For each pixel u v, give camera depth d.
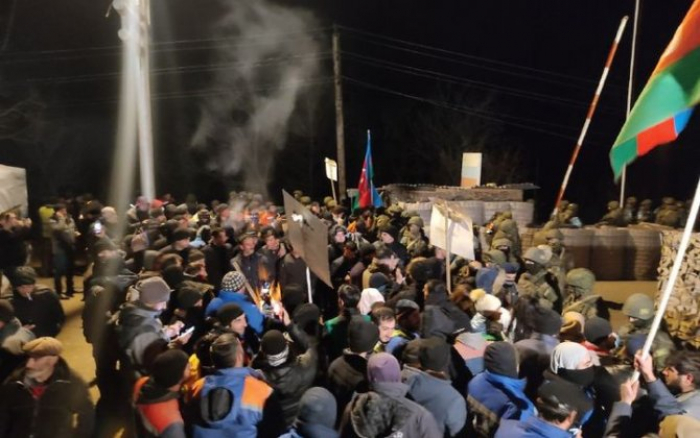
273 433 3.90
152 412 3.81
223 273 8.55
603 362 4.80
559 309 7.54
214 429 3.78
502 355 4.10
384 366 3.66
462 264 8.77
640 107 4.20
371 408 3.49
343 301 5.64
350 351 4.51
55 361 4.15
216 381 3.91
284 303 6.19
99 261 6.77
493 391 4.09
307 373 4.42
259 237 9.49
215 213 15.23
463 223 7.41
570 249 14.09
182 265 7.65
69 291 12.47
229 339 4.05
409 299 5.89
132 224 12.18
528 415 3.93
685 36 3.99
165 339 5.07
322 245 5.75
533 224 15.41
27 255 10.88
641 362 3.73
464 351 4.94
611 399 4.21
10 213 9.94
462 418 4.09
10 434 3.90
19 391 3.98
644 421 3.94
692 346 6.95
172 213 11.95
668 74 4.07
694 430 3.36
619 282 14.20
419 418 3.51
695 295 7.20
